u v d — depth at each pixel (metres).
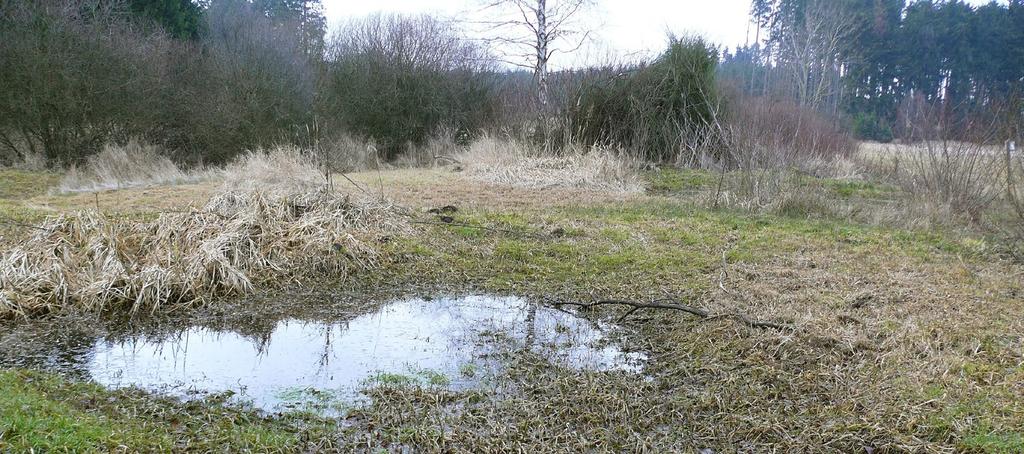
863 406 3.82
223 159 14.84
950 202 8.79
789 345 4.59
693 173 12.91
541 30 19.03
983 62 31.53
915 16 34.38
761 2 44.84
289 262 6.50
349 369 4.48
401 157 17.12
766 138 10.84
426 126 18.08
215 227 6.68
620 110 14.36
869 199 10.95
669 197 10.80
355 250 6.77
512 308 5.70
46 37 13.73
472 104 18.36
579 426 3.72
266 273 6.28
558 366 4.50
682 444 3.55
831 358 4.41
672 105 14.51
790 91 30.38
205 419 3.70
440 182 11.84
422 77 17.73
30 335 4.96
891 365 4.27
